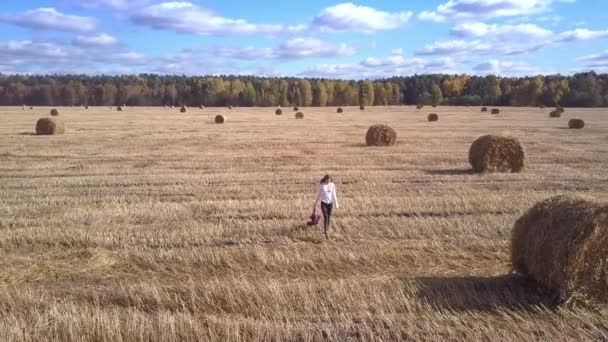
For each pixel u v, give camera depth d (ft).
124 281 28.91
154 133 132.16
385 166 73.36
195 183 59.82
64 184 59.47
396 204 46.52
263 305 24.66
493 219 40.81
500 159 68.08
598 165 74.28
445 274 29.89
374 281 27.63
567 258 24.61
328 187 38.47
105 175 65.82
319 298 25.39
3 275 29.55
